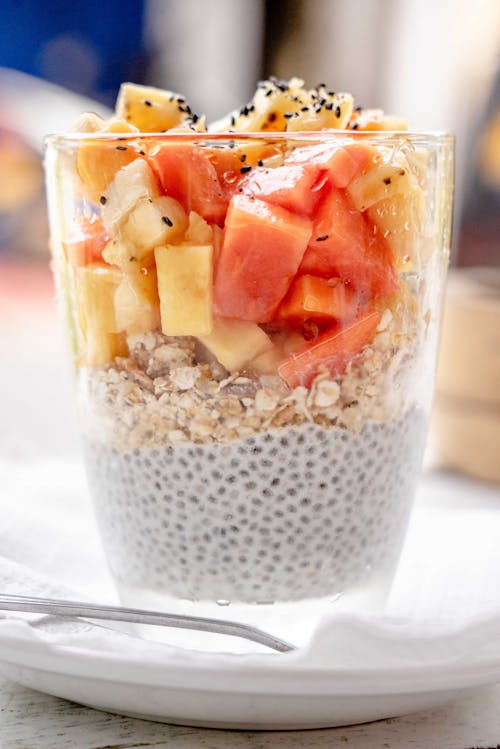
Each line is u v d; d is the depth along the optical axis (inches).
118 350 17.5
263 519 17.6
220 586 17.9
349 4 44.0
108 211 17.1
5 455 26.9
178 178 16.8
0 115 45.0
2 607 17.4
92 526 20.6
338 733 16.8
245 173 16.9
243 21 45.4
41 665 16.2
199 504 17.6
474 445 25.1
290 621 17.9
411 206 17.3
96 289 17.4
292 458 17.4
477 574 19.1
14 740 16.6
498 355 24.7
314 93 18.3
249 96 46.1
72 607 17.4
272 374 17.2
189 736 16.7
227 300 16.9
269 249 16.7
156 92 18.6
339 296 17.0
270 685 15.9
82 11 45.4
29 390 35.2
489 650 16.2
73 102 45.9
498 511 20.9
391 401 17.7
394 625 16.1
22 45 45.1
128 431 17.7
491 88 37.2
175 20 45.8
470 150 37.6
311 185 16.7
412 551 19.8
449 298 25.2
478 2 37.5
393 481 18.1
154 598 18.1
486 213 37.6
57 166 17.8
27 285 46.1
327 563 17.8
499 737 16.9
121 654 16.1
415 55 42.7
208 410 17.3
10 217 45.8
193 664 15.9
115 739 16.7
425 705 16.5
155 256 16.9
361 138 17.0
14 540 19.8
